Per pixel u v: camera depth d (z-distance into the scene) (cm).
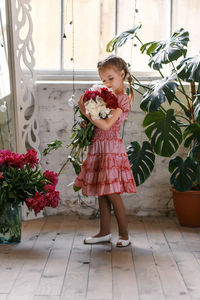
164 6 439
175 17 440
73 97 398
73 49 438
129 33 393
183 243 348
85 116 343
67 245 343
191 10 439
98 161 342
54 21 439
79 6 437
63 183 432
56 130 429
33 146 418
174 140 381
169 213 435
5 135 414
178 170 388
